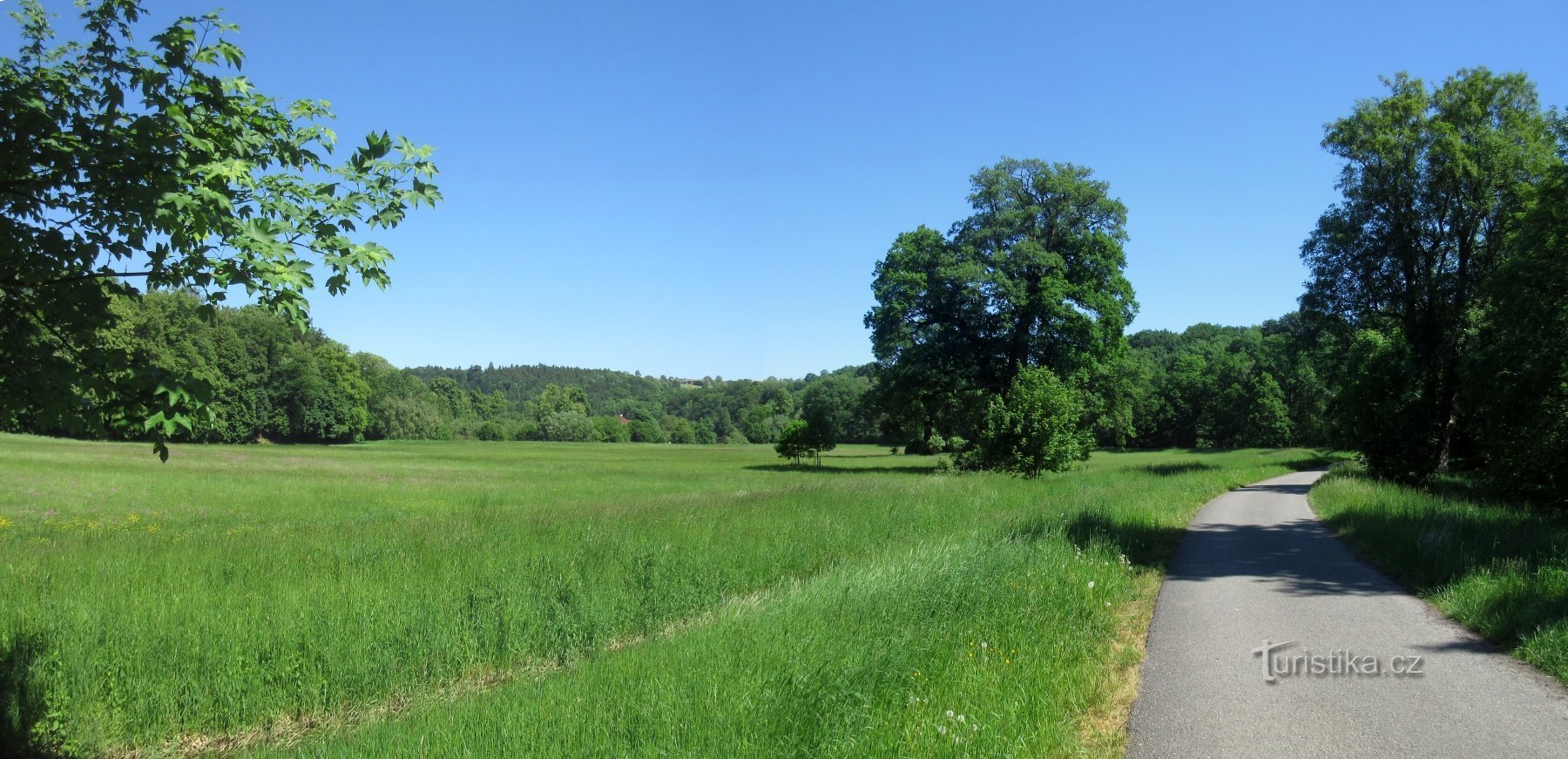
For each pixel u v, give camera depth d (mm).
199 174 4613
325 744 5766
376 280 5227
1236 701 6211
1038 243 43906
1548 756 5082
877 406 50969
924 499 20094
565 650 8461
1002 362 45906
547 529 14266
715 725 5016
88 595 9078
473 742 5059
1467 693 6344
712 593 10664
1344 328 41281
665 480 42969
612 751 4746
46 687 6812
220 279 4602
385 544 12688
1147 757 5133
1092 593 9617
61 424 4523
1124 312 46031
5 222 4367
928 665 6266
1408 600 10086
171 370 4746
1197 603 9992
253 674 7148
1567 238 23062
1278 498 28875
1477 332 31891
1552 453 21266
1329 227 39969
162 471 34844
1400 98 37531
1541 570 9133
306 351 94625
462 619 8484
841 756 4695
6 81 4469
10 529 18859
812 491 21125
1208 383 107812
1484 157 35250
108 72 4707
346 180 5141
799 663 5977
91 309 4590
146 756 6461
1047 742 5180
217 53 4789
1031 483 27141
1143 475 35469
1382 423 32656
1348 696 6297
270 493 29422
